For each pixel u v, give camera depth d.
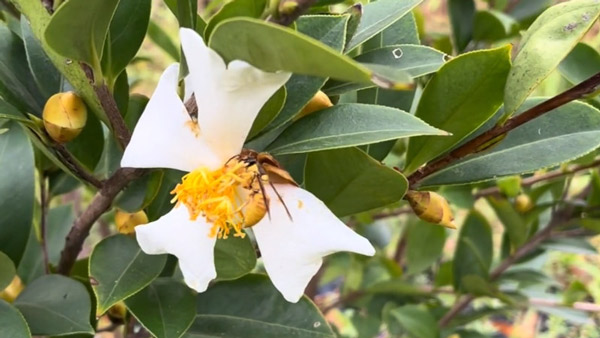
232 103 0.23
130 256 0.29
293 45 0.19
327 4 0.30
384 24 0.27
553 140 0.29
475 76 0.27
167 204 0.32
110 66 0.28
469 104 0.27
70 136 0.27
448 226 0.28
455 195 0.46
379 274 0.61
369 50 0.29
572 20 0.25
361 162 0.26
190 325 0.29
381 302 0.57
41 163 0.35
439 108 0.27
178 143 0.24
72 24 0.23
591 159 0.38
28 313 0.30
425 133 0.24
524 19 0.48
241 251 0.28
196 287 0.25
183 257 0.25
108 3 0.23
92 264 0.28
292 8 0.23
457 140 0.28
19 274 0.37
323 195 0.28
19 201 0.32
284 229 0.25
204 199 0.24
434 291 0.52
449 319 0.51
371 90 0.31
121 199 0.31
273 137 0.28
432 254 0.54
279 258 0.25
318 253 0.25
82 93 0.27
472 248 0.47
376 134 0.25
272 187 0.25
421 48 0.28
